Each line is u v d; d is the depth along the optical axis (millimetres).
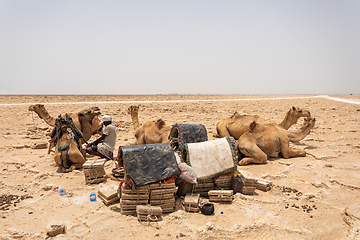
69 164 8383
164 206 5754
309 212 5953
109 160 9133
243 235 5059
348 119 19969
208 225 5141
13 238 4898
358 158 9977
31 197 6629
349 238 5016
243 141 9273
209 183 6520
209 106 30703
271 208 6098
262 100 43594
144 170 5641
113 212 5793
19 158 9773
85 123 10094
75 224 5320
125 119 19109
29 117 20016
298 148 11266
